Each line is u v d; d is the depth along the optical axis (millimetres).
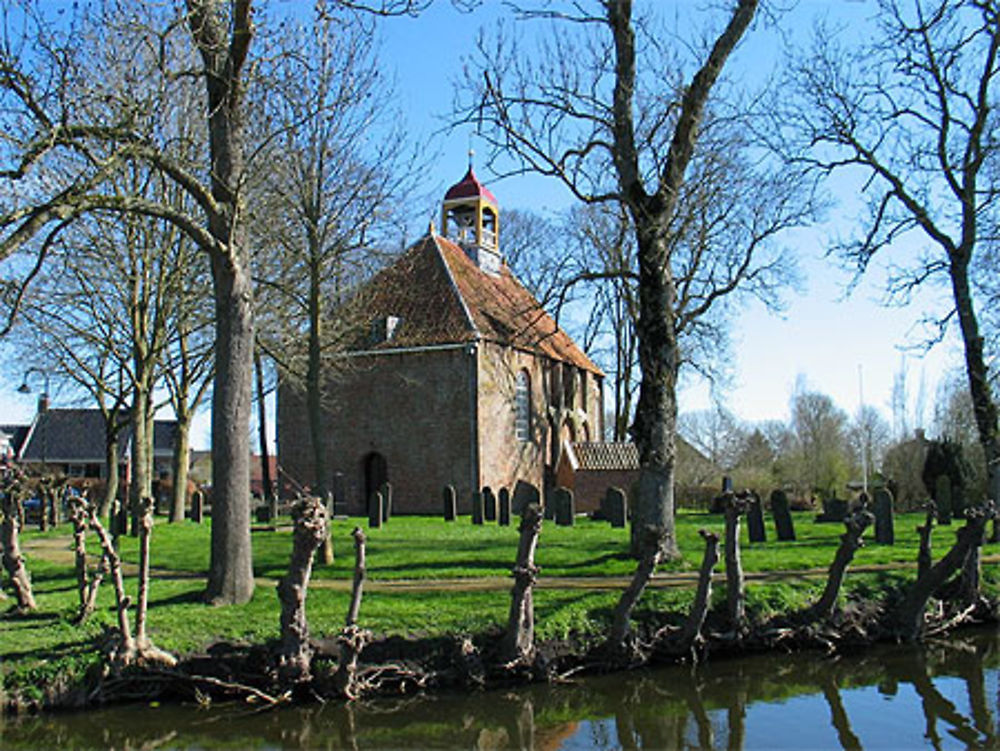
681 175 14109
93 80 12695
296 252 15195
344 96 14414
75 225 19516
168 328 22422
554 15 14469
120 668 8977
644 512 13836
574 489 33719
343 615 10219
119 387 25625
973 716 9000
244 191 11641
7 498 10797
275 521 24188
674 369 14203
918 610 11703
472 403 31234
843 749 8125
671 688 9922
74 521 10352
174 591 11602
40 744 8195
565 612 10562
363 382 32844
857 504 11219
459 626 10055
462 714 9062
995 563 14320
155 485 40594
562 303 15516
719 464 54031
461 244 38406
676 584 11867
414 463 31812
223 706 8969
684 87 14711
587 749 8203
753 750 8125
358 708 9047
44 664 8945
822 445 43750
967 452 30969
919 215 18219
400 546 16219
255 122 14547
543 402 37062
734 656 10938
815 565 13477
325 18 11984
